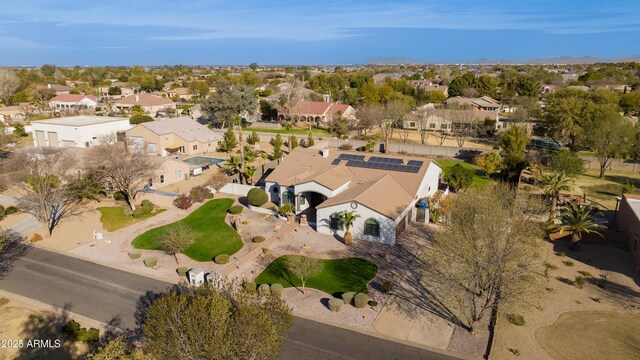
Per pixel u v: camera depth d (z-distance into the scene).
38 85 175.12
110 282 36.44
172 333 20.34
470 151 82.75
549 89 174.00
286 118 117.88
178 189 60.34
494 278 29.95
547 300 33.94
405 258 40.50
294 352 27.42
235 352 19.47
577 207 45.16
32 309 32.47
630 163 73.12
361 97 140.38
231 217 50.81
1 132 73.81
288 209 49.38
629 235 42.69
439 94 148.88
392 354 27.38
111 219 50.00
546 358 27.02
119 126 86.31
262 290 33.69
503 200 38.09
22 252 42.19
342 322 30.72
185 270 37.31
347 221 42.78
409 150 88.12
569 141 87.31
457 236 32.19
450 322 30.88
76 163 56.03
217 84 105.00
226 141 82.31
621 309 32.62
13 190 59.41
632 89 153.50
